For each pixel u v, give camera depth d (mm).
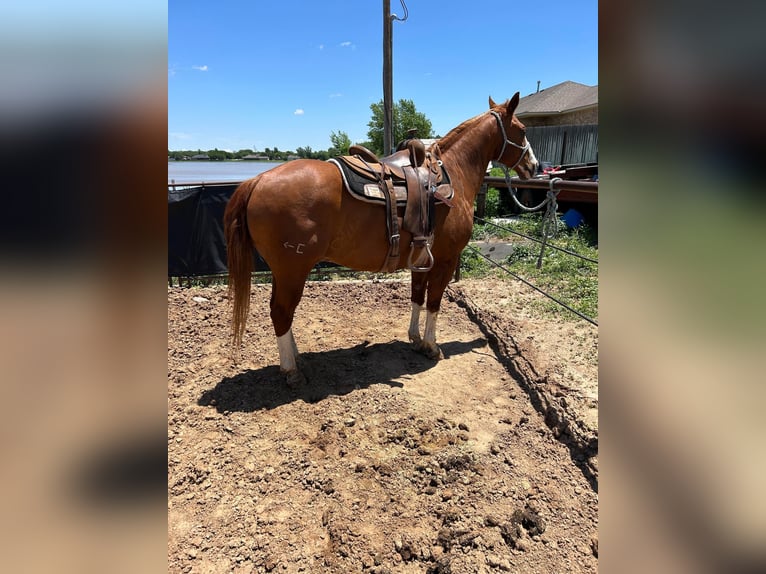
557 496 2260
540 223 7844
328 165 2902
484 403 3086
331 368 3471
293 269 2838
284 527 2070
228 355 3684
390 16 7555
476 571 1862
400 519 2119
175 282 5852
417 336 3830
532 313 4527
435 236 3289
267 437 2664
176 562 1885
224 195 5535
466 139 3609
